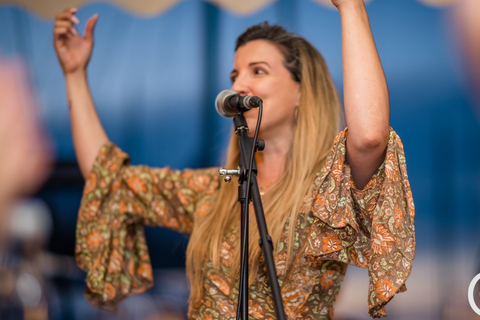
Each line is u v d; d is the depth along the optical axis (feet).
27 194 15.57
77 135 11.27
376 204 7.63
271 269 6.01
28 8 16.29
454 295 13.10
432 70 13.67
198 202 10.28
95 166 10.95
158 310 14.44
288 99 9.71
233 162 10.50
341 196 7.76
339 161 7.75
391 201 7.43
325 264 8.65
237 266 8.87
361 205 7.81
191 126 15.21
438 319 13.12
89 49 11.59
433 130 13.58
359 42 7.28
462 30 13.55
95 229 10.74
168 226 10.59
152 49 15.57
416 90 13.73
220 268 9.08
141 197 10.69
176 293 14.49
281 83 9.66
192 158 15.11
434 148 13.56
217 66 15.23
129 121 15.52
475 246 13.16
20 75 15.92
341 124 10.02
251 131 9.57
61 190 15.48
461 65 13.55
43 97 15.83
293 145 9.45
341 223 7.68
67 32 11.46
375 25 13.99
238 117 7.25
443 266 13.25
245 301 6.52
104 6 15.88
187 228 10.48
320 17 14.58
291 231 8.70
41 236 15.30
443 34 13.69
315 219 8.08
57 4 16.21
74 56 11.50
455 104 13.53
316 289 8.63
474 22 13.46
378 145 7.22
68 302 14.92
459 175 13.41
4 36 16.12
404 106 13.75
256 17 15.02
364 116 7.13
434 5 13.73
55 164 15.62
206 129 15.14
